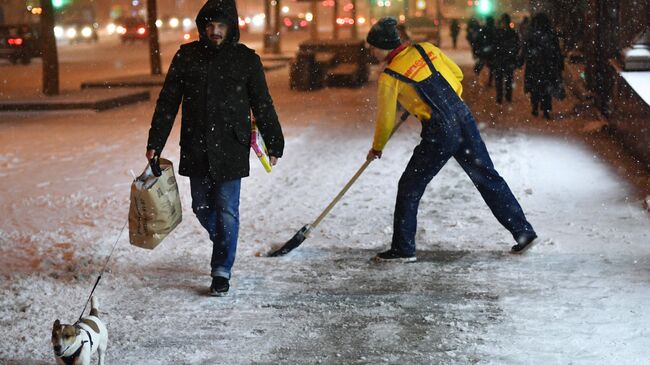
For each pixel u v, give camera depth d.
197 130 12.08
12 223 17.31
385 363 9.80
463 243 15.05
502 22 39.94
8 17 115.62
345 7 149.62
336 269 13.62
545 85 33.19
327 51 53.81
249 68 12.07
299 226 16.62
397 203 13.83
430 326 10.98
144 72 63.22
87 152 26.62
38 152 26.72
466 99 42.25
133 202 12.12
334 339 10.59
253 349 10.28
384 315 11.43
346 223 16.84
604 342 10.28
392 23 13.40
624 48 28.03
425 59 13.33
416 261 13.99
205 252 14.75
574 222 16.38
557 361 9.76
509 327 10.87
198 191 12.41
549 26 33.09
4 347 10.25
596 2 33.91
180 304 11.96
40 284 12.66
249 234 16.03
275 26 77.75
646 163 21.84
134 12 172.38
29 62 76.25
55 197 19.70
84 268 13.77
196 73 11.97
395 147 26.62
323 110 38.19
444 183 20.50
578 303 11.70
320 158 24.78
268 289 12.62
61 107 38.91
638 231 15.53
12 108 39.00
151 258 14.34
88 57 84.50
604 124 29.56
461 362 9.78
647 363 9.62
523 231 14.10
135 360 9.93
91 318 9.31
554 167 22.38
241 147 12.13
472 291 12.38
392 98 13.33
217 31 11.90
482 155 13.74
